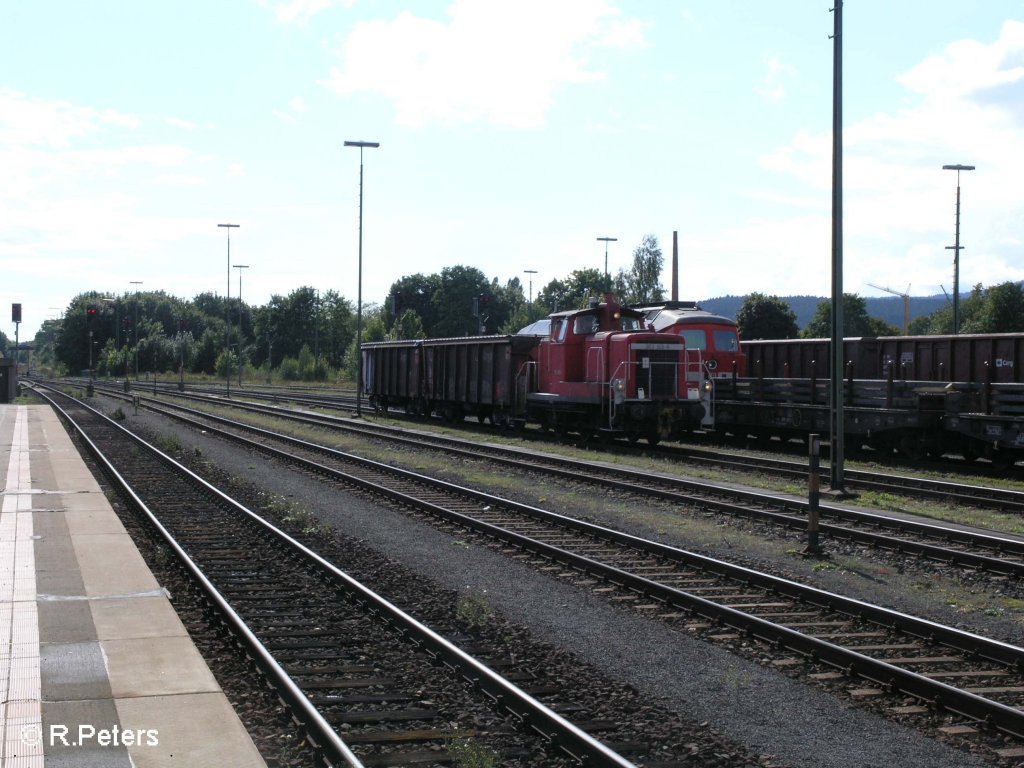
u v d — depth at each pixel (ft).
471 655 29.94
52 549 44.34
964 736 23.86
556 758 22.43
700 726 24.40
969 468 85.35
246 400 200.95
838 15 64.80
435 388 139.85
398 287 456.45
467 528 52.85
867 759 22.50
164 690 25.08
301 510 58.54
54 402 193.77
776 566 43.93
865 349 101.76
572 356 104.68
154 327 471.62
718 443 110.42
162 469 81.61
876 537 48.39
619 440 107.55
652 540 50.01
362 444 104.78
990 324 210.18
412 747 22.99
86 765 20.20
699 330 111.24
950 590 39.60
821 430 95.55
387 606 33.68
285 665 28.78
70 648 28.68
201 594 37.19
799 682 27.91
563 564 43.55
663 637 32.42
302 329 481.05
